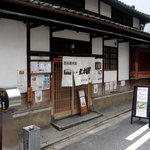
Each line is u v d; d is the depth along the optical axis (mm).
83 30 7781
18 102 4070
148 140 6883
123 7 11695
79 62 9062
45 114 7969
